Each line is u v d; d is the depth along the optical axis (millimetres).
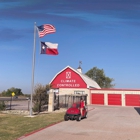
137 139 12023
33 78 22609
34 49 22750
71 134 13086
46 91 29078
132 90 47250
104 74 89250
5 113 24969
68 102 34906
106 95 48469
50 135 12648
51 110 28547
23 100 61969
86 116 21812
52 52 22938
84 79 48281
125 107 42625
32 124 16484
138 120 20719
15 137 11828
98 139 11859
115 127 16125
